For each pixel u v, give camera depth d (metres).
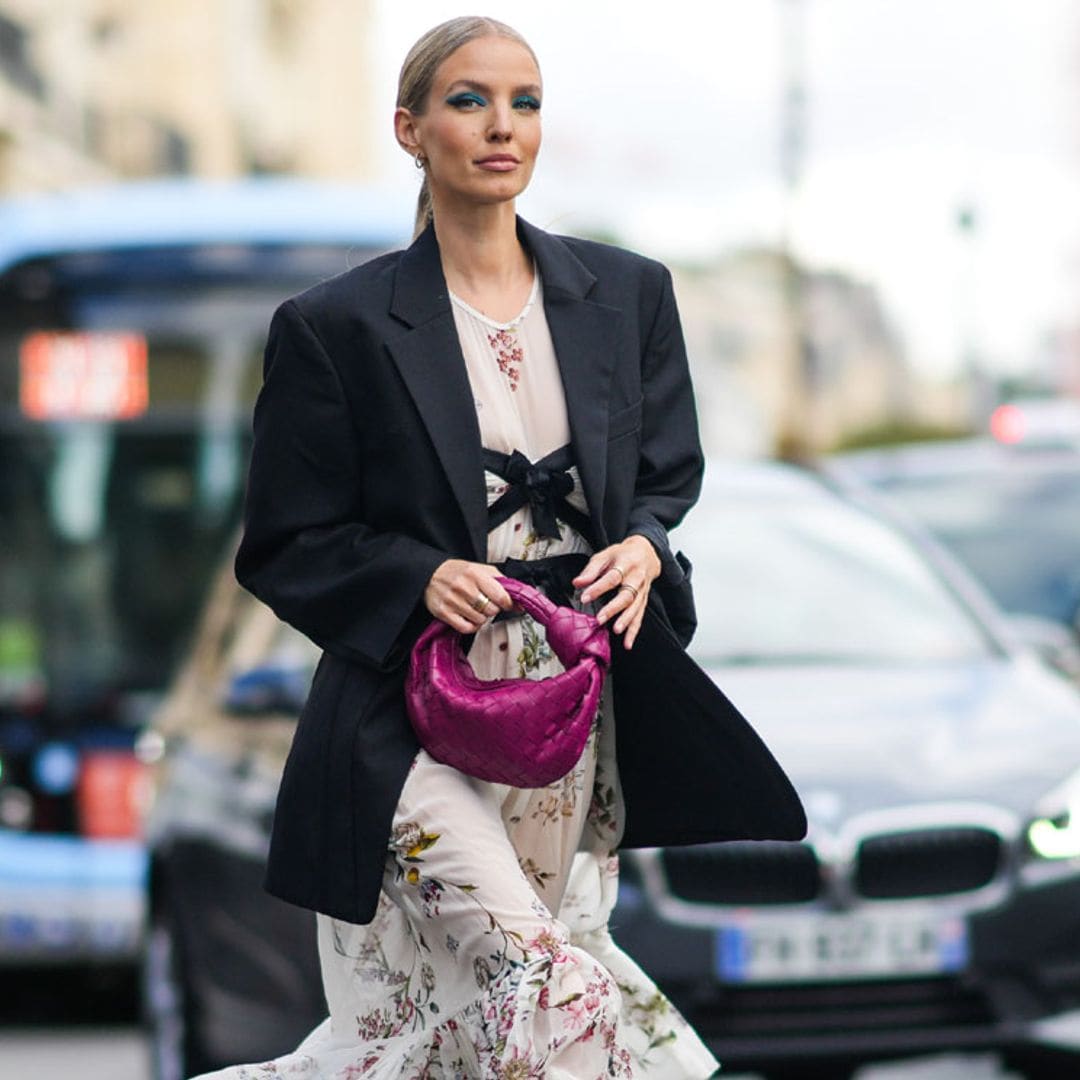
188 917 13.48
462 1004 7.68
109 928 19.02
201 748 14.12
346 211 23.53
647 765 8.11
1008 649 14.23
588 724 7.59
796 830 7.97
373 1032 8.14
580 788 8.06
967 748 12.73
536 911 7.62
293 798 7.93
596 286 7.99
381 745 7.76
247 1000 13.00
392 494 7.78
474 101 7.73
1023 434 24.03
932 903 12.30
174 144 74.62
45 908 19.08
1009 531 21.06
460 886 7.61
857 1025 12.21
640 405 7.99
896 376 120.44
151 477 23.67
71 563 23.84
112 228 23.31
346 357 7.77
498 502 7.80
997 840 12.38
